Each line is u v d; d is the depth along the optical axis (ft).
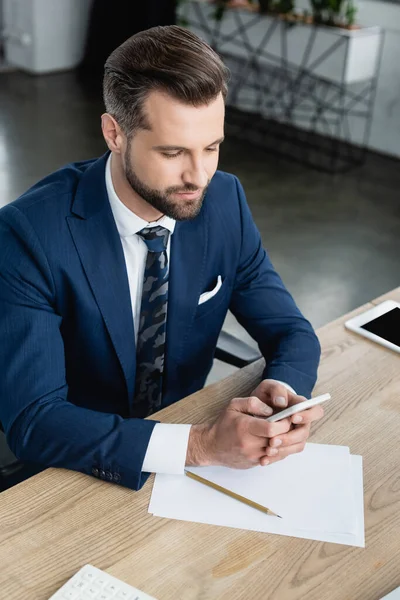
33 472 4.83
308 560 3.29
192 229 4.71
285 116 17.37
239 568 3.23
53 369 4.13
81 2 19.90
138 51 3.75
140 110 3.75
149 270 4.53
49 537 3.32
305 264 11.43
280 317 5.02
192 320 4.79
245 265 5.12
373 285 10.95
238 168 14.94
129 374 4.66
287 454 3.80
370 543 3.41
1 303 4.24
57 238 4.29
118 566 3.20
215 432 3.80
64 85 19.10
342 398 4.39
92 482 3.68
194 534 3.39
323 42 14.71
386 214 13.38
